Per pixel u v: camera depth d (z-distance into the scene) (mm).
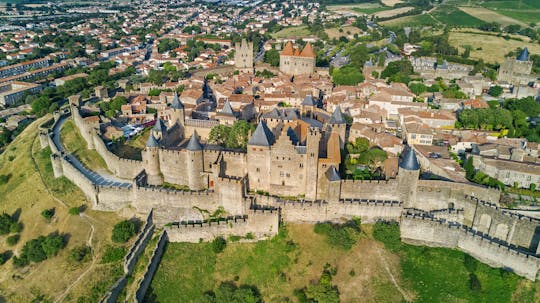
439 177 150375
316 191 142875
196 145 147125
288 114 183875
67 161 172500
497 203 139375
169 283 128875
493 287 123250
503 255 125062
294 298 122750
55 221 153750
